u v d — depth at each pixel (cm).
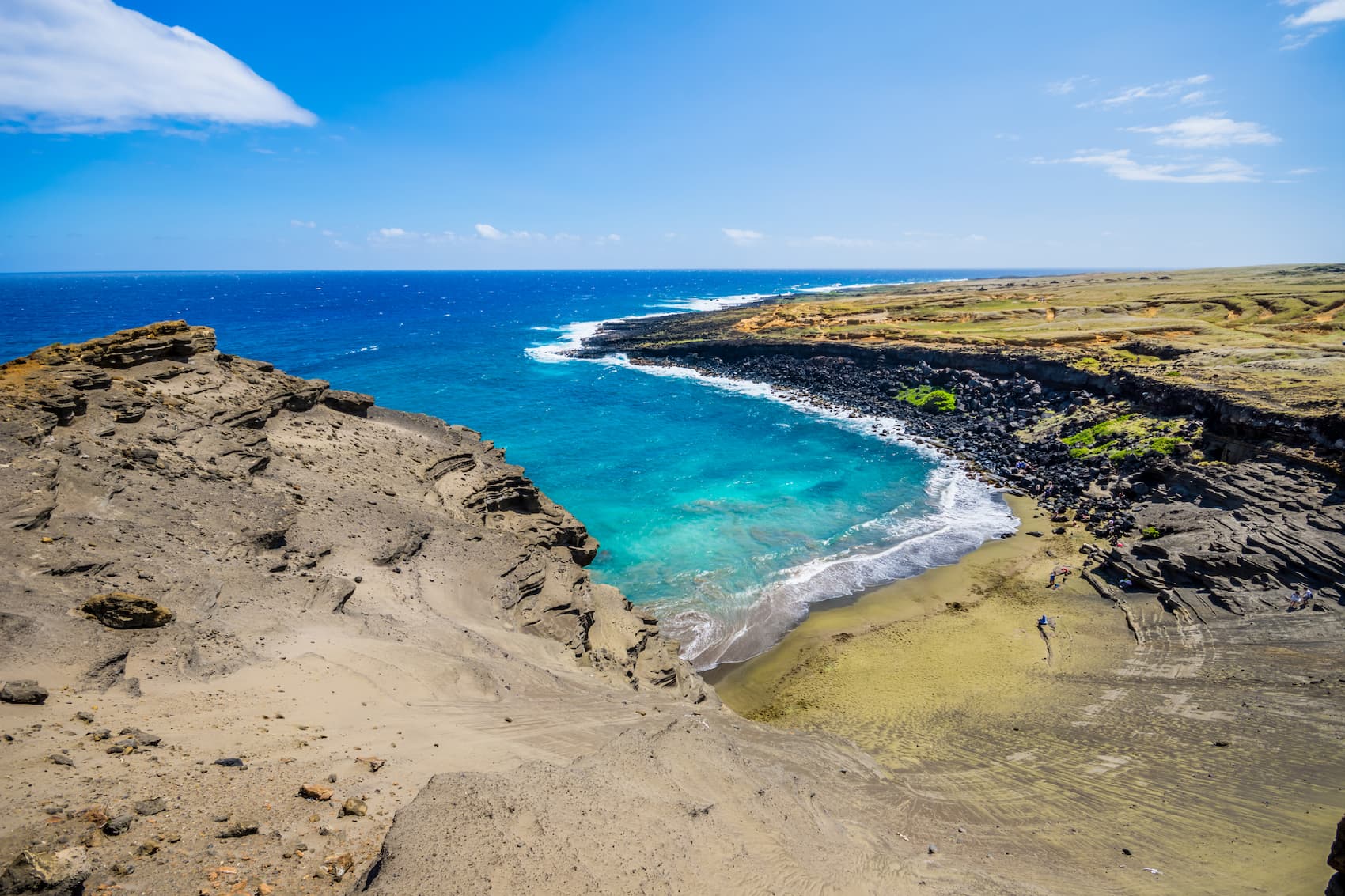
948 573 4038
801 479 5769
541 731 1622
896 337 10294
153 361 3316
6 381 2566
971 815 1786
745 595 3794
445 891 841
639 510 5003
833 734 2448
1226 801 1794
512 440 6925
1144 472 4828
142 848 861
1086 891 1362
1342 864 1119
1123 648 3048
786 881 1138
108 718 1202
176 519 2211
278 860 905
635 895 944
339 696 1542
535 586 2888
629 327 16538
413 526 2908
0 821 843
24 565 1661
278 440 3397
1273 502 3778
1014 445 6412
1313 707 2241
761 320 13400
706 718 2402
